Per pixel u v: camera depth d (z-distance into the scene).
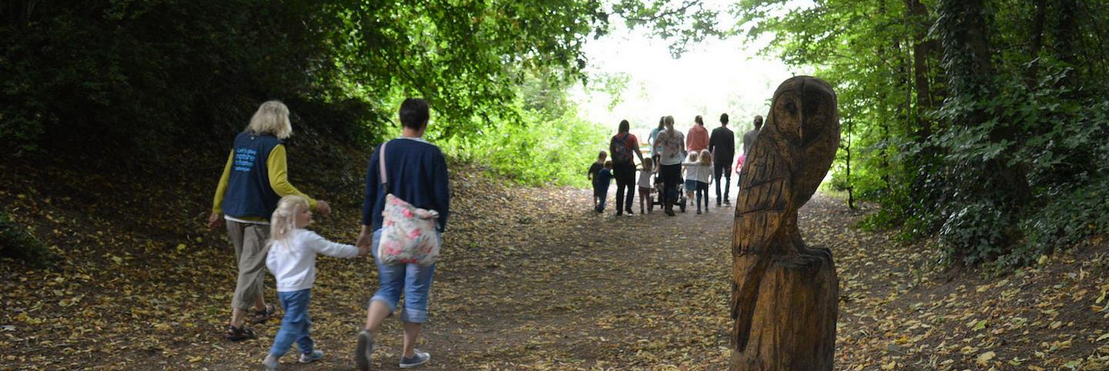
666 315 7.09
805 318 3.39
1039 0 8.45
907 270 7.55
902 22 10.20
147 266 7.63
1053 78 6.99
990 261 6.64
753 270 3.42
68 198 8.45
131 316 6.11
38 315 5.77
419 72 12.76
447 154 17.47
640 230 12.66
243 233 5.69
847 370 4.94
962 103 7.08
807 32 11.41
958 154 6.82
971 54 7.18
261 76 11.70
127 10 9.23
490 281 9.01
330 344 5.85
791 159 3.33
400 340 6.10
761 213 3.39
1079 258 5.87
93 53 8.59
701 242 11.46
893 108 11.35
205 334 5.84
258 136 5.67
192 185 10.47
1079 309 5.00
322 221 11.16
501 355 5.65
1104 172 6.75
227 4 9.96
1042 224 6.45
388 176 4.84
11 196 7.89
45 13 8.80
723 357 5.38
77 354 5.13
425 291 4.95
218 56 10.55
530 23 12.02
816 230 11.42
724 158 15.44
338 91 14.59
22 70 8.28
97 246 7.68
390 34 12.09
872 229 10.15
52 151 9.22
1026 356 4.51
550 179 18.94
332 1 11.02
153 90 9.43
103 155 9.72
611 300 7.98
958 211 7.27
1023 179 7.07
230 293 7.27
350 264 9.23
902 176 10.02
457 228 12.27
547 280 9.13
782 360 3.40
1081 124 6.63
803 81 3.35
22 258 6.70
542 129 19.80
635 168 14.33
